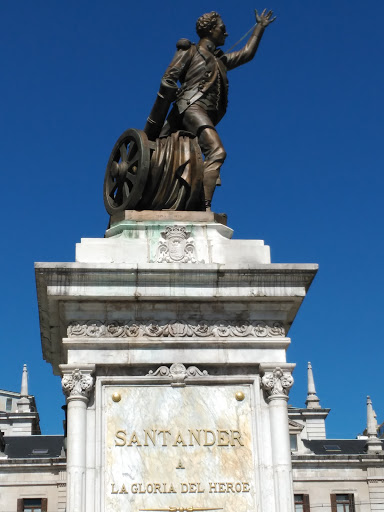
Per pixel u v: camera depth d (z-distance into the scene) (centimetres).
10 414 3750
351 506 3272
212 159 872
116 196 880
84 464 727
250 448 750
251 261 812
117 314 779
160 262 799
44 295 807
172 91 894
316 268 790
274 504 730
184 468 738
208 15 941
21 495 3058
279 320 794
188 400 762
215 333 781
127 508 721
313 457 3316
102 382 759
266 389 765
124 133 882
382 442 3547
